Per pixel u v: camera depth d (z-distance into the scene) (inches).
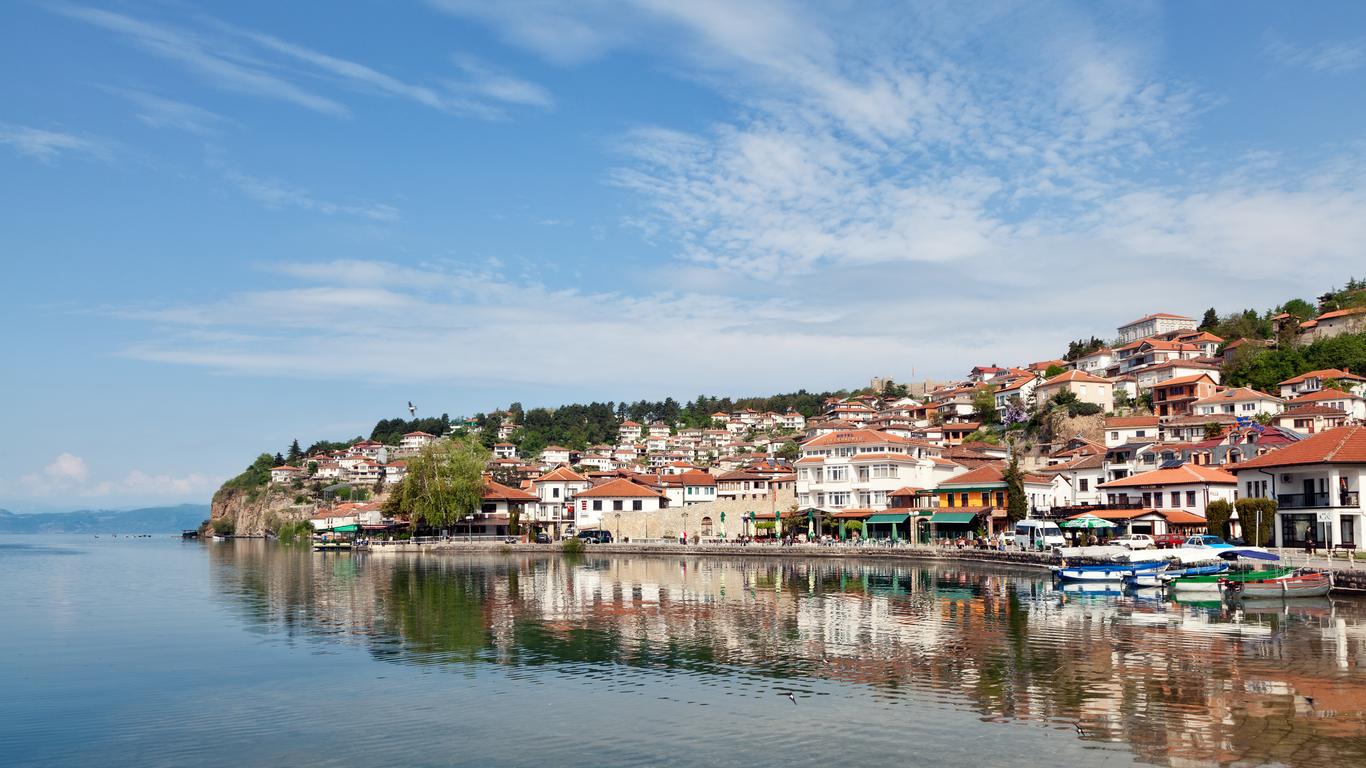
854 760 1198.3
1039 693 1496.1
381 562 5187.0
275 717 1456.7
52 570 4753.9
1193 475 4104.3
